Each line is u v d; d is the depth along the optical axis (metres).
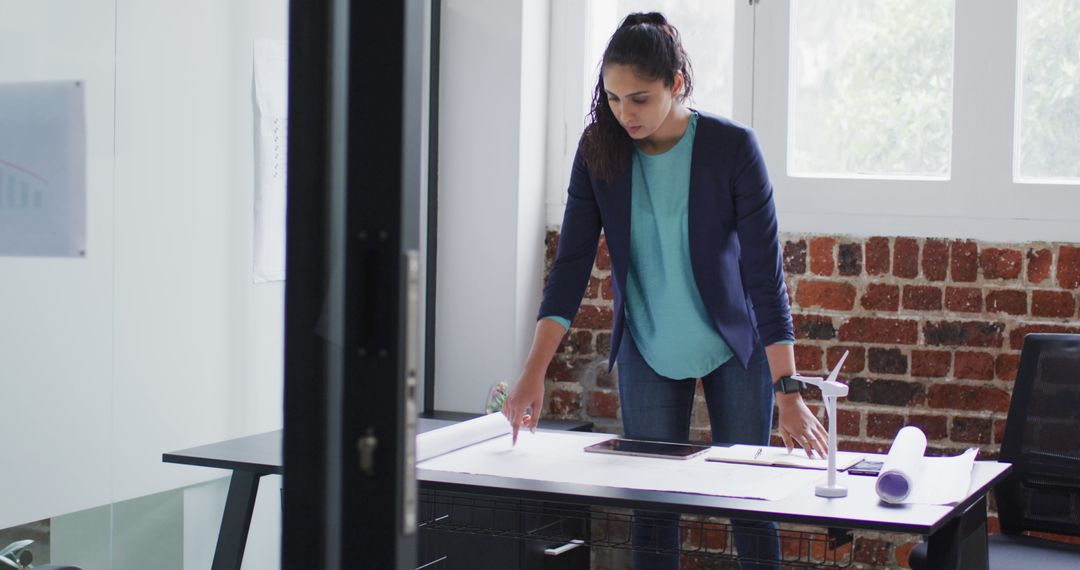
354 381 1.08
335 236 1.10
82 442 2.43
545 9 3.93
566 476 1.99
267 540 3.06
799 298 3.61
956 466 2.05
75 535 2.43
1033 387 2.73
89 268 2.42
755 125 3.69
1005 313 3.42
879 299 3.53
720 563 3.65
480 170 3.85
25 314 2.28
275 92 2.96
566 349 3.90
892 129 3.58
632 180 2.49
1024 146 3.44
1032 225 3.40
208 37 2.74
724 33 3.78
